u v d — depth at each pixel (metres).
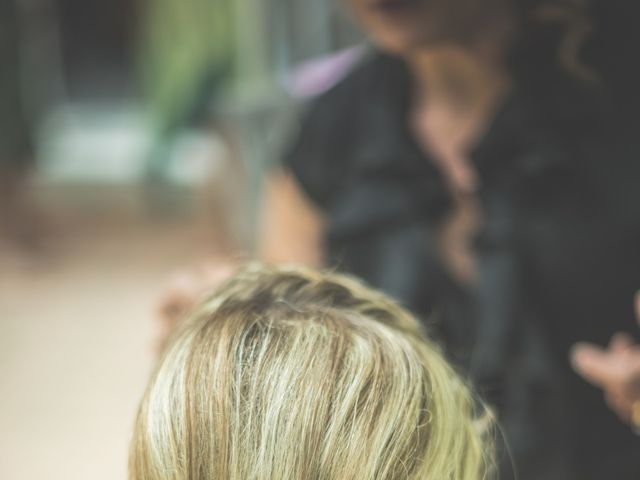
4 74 3.87
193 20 3.62
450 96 0.92
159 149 4.76
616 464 0.88
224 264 0.81
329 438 0.51
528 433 0.85
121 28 7.86
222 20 3.49
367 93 0.95
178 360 0.54
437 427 0.54
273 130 2.03
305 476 0.50
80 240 4.43
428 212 0.91
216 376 0.52
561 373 0.87
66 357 2.86
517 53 0.88
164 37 4.00
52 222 4.79
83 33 7.84
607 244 0.85
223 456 0.50
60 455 2.23
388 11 0.82
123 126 7.70
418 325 0.67
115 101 7.97
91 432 2.35
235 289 0.61
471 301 0.89
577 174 0.86
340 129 0.96
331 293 0.61
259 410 0.51
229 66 3.57
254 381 0.52
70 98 7.89
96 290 3.60
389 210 0.90
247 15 2.59
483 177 0.88
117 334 3.07
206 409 0.51
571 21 0.84
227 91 3.57
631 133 0.86
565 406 0.87
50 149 6.67
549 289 0.86
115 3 7.78
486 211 0.87
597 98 0.86
